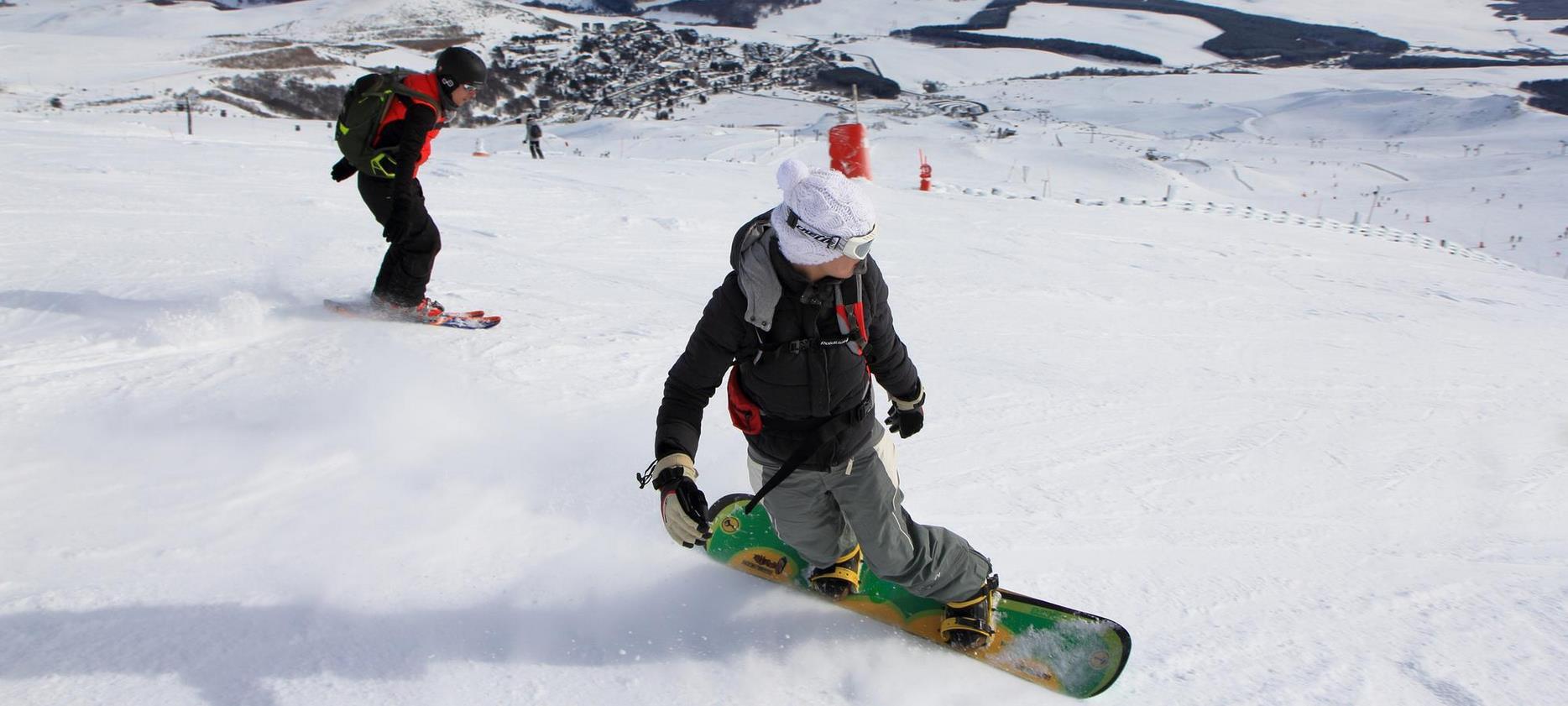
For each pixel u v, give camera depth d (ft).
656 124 176.24
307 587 8.18
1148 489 13.15
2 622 7.20
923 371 17.95
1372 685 8.54
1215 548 11.37
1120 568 10.54
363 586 8.30
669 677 7.64
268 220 26.03
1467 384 21.61
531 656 7.67
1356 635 9.49
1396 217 105.19
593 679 7.49
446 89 15.83
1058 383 18.12
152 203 26.89
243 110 185.37
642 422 13.10
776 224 6.77
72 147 41.83
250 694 6.79
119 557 8.34
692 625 8.42
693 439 7.32
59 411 11.40
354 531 9.22
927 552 7.99
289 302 17.15
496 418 12.64
